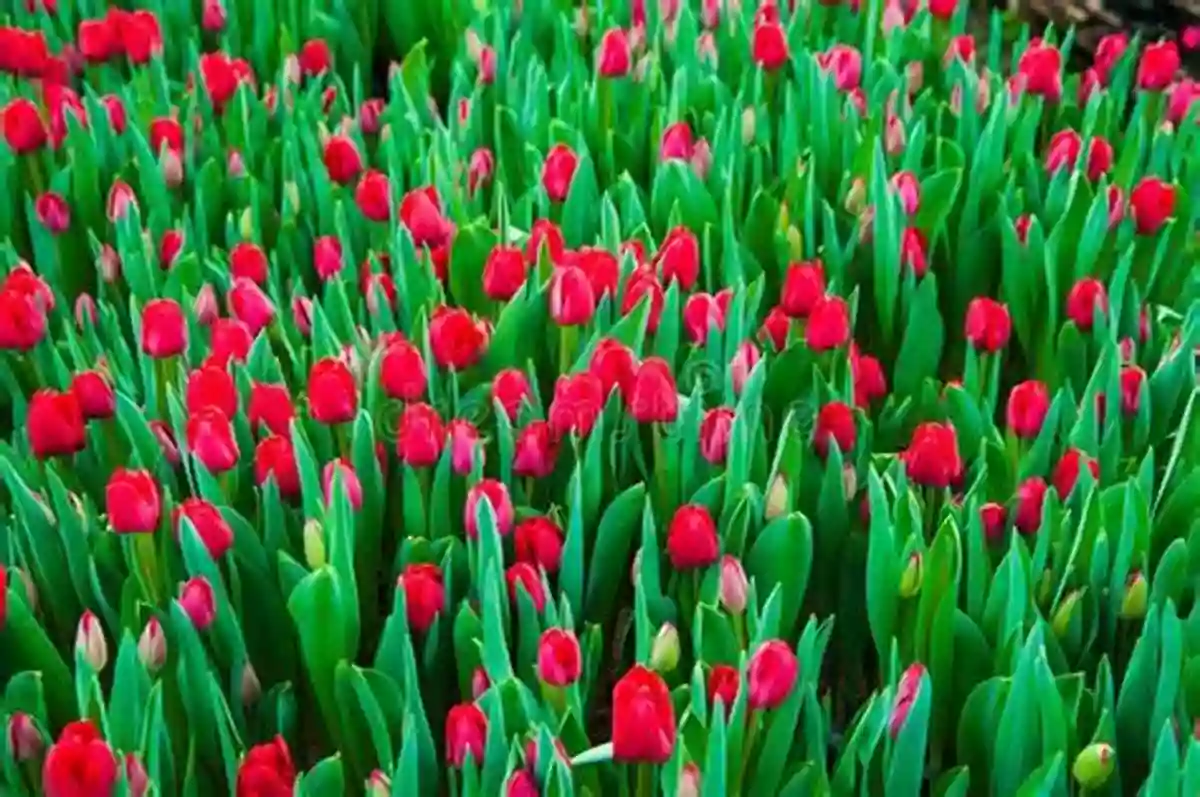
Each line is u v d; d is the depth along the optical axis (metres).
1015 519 2.02
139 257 2.38
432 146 2.56
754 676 1.74
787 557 1.95
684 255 2.28
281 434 2.05
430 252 2.37
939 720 1.94
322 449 2.13
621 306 2.31
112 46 2.97
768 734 1.80
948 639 1.90
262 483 2.01
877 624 1.94
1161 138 2.68
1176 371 2.21
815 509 2.09
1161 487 2.06
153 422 2.09
